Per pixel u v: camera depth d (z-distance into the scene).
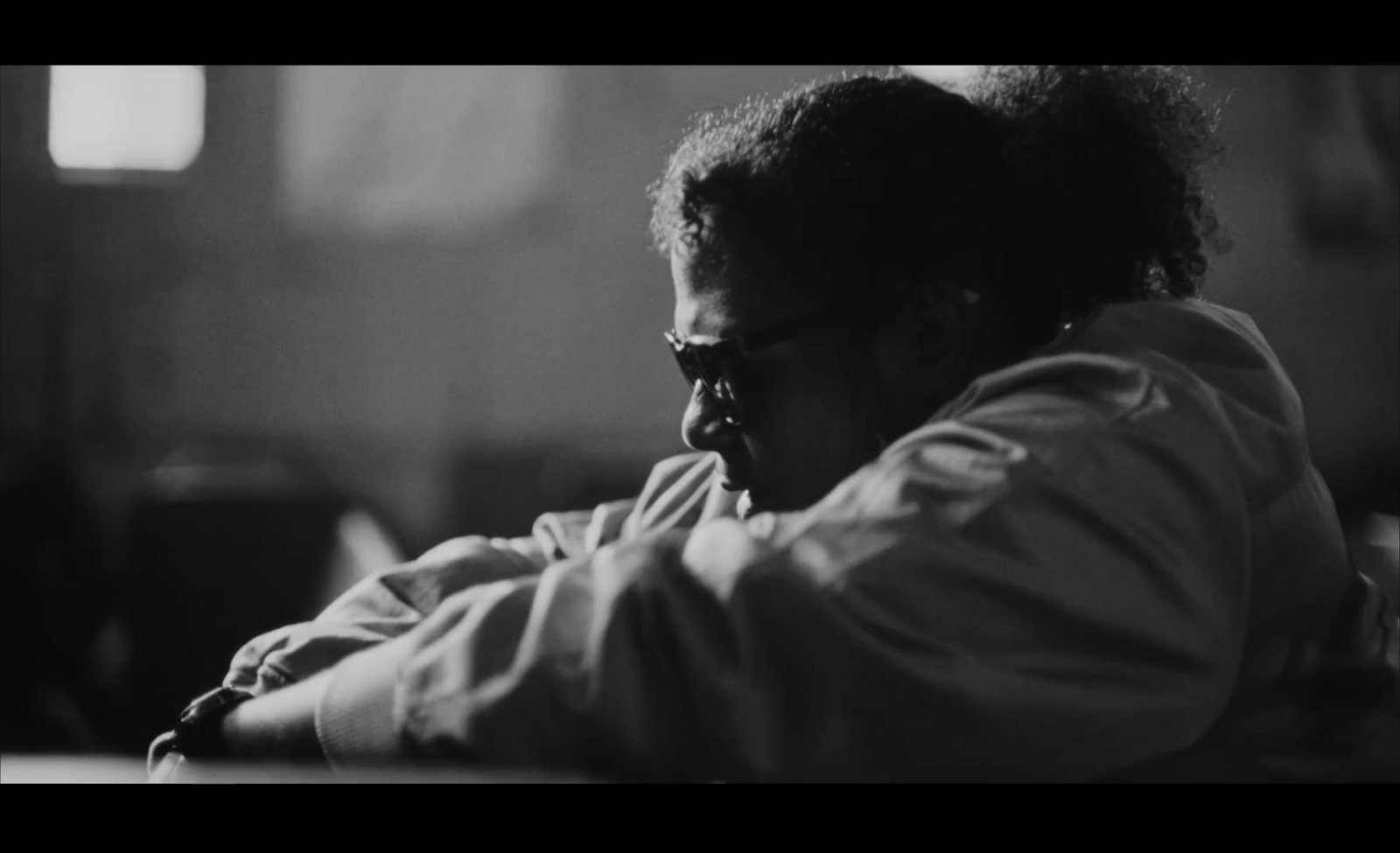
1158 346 1.07
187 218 7.39
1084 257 1.12
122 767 0.85
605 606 0.89
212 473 5.76
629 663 0.87
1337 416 6.85
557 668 0.87
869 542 0.89
